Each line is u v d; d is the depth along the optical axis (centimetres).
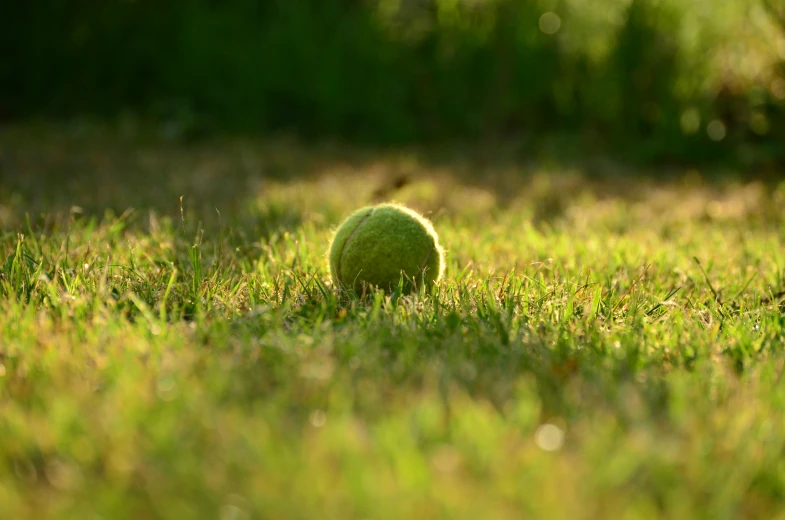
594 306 457
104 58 1509
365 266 467
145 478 259
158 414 295
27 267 493
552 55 1395
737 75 1319
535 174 1111
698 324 438
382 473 254
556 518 234
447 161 1252
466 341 393
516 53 1402
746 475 269
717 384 343
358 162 1215
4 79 1512
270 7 1529
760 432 298
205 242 628
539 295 480
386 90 1441
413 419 292
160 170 1077
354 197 891
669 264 596
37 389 320
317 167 1148
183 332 396
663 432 298
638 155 1271
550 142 1332
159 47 1509
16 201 791
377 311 421
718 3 1293
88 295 443
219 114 1460
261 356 365
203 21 1487
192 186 956
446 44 1448
